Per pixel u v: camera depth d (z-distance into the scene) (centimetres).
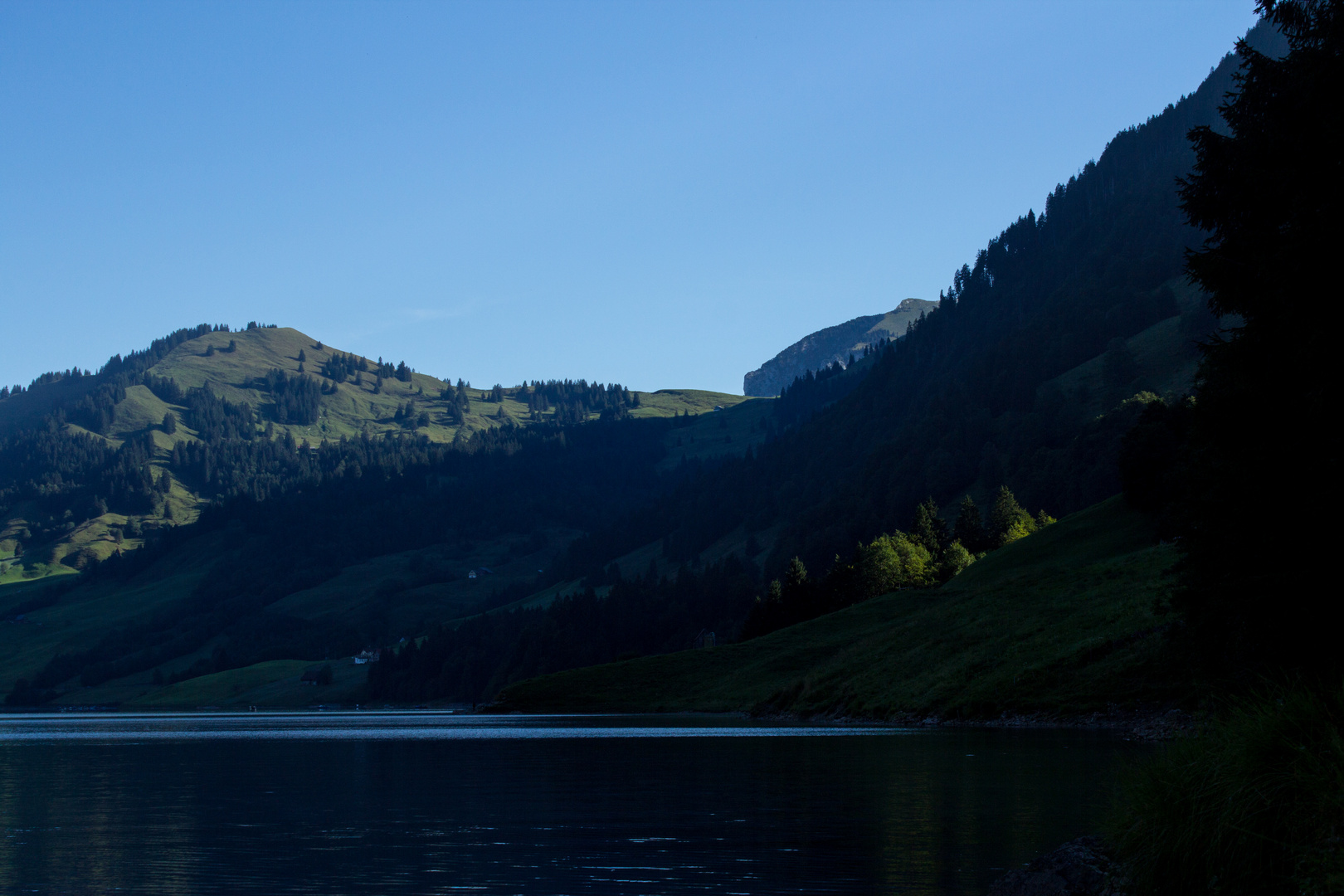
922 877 1720
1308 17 2683
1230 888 1316
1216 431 2759
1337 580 2386
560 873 1798
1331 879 1170
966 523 19525
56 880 1767
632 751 4991
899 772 3434
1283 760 1361
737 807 2677
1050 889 1520
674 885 1678
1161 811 1458
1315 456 2444
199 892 1664
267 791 3356
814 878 1727
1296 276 2350
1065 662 6156
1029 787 2875
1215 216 2847
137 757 5375
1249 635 2684
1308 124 2514
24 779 3944
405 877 1773
